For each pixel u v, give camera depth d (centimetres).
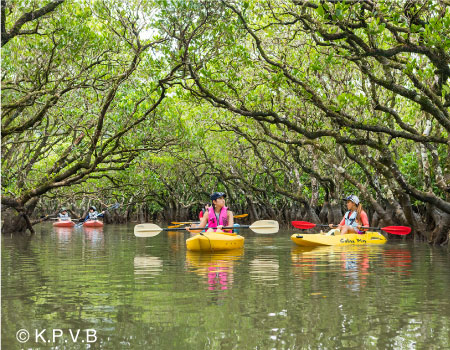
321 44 1180
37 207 4406
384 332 481
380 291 688
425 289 704
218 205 1445
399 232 1495
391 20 1023
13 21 1300
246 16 1329
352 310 573
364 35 1316
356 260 1065
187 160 2923
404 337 464
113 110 1811
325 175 2495
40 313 569
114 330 495
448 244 1434
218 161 2881
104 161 1753
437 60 1033
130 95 1809
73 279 818
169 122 1991
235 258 1123
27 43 1396
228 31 1281
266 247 1402
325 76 1620
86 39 1373
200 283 763
